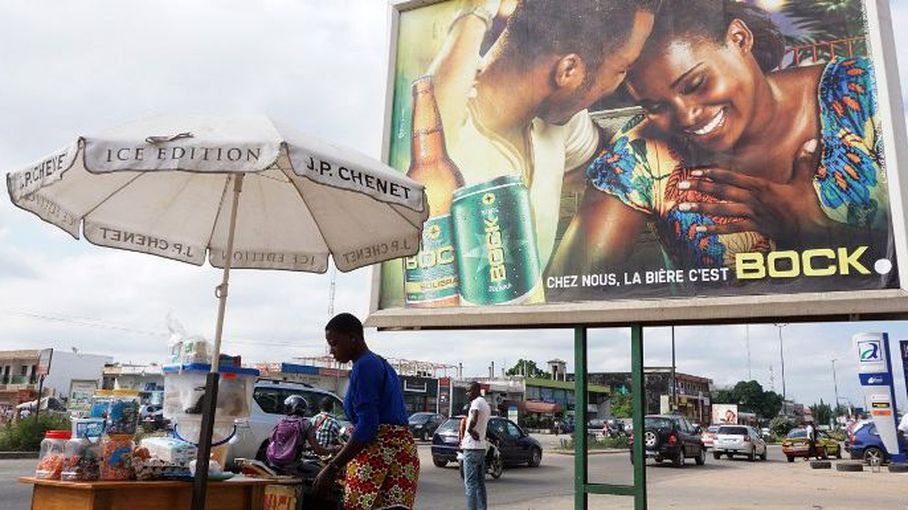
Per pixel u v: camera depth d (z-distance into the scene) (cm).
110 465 344
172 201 445
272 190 456
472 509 815
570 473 1855
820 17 568
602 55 644
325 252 486
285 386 1289
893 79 538
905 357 1766
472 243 661
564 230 627
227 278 400
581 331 612
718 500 1262
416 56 727
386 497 376
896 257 513
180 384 398
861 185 533
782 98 570
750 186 567
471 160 677
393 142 718
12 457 1722
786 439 2906
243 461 448
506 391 6419
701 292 568
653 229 594
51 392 4838
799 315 530
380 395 383
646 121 614
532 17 680
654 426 2364
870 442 2281
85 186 404
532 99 664
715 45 601
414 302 675
